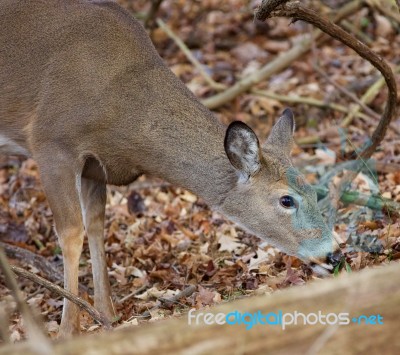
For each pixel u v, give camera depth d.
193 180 10.88
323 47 19.25
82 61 10.73
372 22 19.66
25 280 12.55
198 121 10.89
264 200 10.52
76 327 10.48
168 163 10.89
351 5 17.98
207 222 13.31
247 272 11.27
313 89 17.73
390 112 12.36
